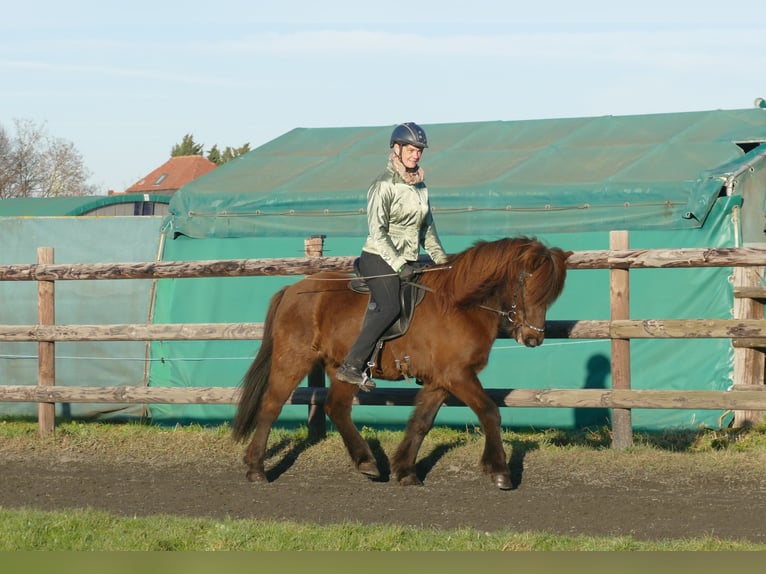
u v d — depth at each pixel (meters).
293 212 13.98
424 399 9.47
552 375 12.58
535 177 13.43
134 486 9.76
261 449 9.90
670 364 12.16
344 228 13.76
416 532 7.32
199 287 13.98
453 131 16.88
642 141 14.41
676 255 10.21
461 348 8.91
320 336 9.68
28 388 12.27
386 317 8.93
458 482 9.62
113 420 14.11
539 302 8.54
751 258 9.95
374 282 8.98
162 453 11.32
